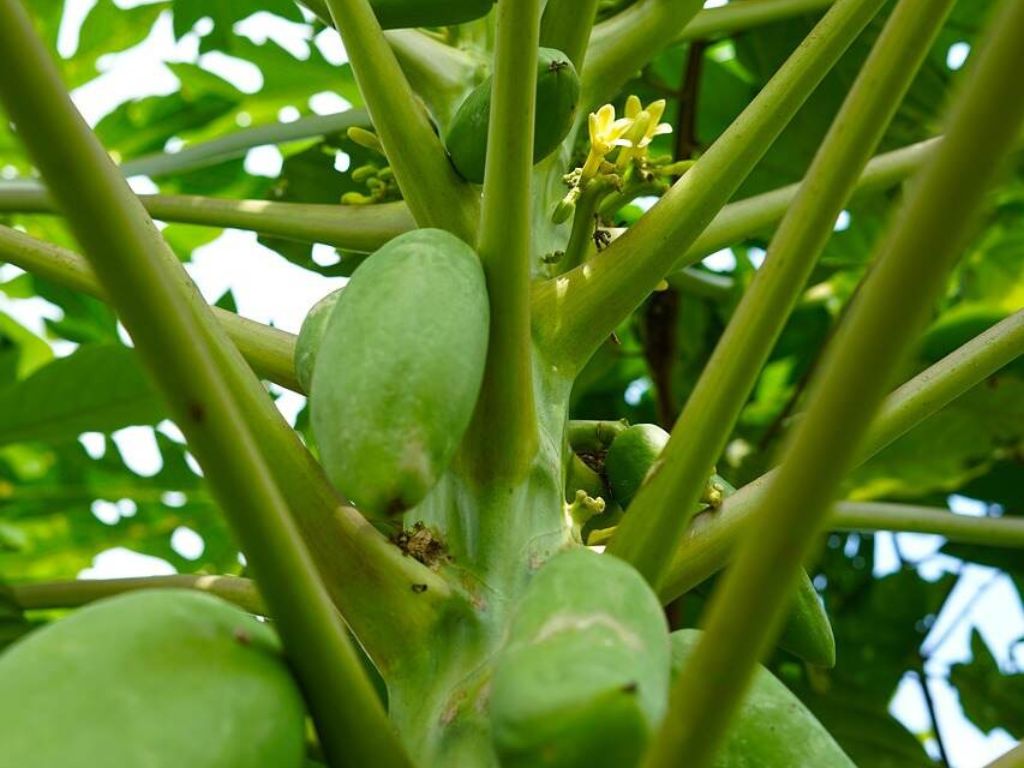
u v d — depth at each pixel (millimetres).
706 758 556
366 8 968
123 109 1972
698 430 801
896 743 1716
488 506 858
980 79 509
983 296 1872
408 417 705
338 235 1150
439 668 813
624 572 665
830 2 1414
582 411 1998
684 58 1941
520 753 578
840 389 542
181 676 621
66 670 603
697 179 946
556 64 939
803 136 1769
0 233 1021
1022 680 1854
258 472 646
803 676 1754
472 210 976
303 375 917
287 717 643
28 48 587
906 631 1881
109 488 1985
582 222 997
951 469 1821
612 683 571
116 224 609
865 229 1853
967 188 518
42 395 1535
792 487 548
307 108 1998
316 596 669
